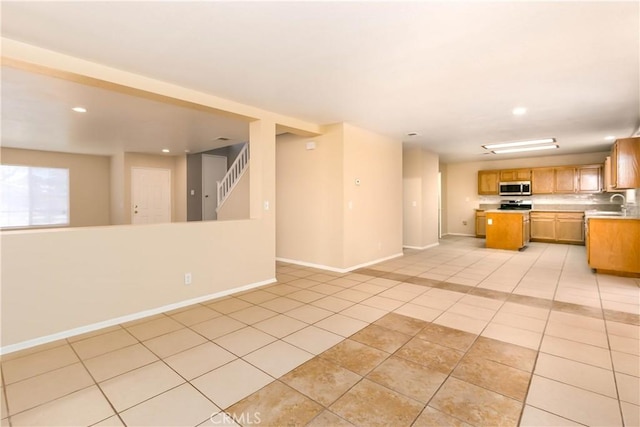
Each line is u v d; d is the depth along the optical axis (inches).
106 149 284.5
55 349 97.3
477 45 96.9
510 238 282.7
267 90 136.4
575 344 100.0
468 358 91.6
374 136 222.8
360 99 148.5
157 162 330.3
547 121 188.5
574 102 152.6
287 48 98.7
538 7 77.2
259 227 167.0
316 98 147.0
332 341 102.6
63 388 77.3
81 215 305.4
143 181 318.7
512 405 70.9
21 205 272.4
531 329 111.5
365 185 214.8
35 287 100.2
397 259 239.6
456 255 257.1
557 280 177.3
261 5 76.2
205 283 144.3
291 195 224.5
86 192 309.3
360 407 70.4
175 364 88.5
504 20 83.1
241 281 158.9
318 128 199.5
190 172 324.5
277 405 71.1
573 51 100.9
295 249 223.1
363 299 145.2
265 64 110.2
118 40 93.9
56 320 104.1
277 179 233.8
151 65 111.3
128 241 120.5
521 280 177.9
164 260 130.5
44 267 102.0
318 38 92.5
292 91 137.7
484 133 222.7
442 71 116.3
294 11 78.7
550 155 326.3
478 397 73.7
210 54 102.7
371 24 85.0
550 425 64.5
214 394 75.0
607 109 163.8
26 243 98.7
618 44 96.2
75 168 302.4
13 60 95.4
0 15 80.3
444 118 182.2
